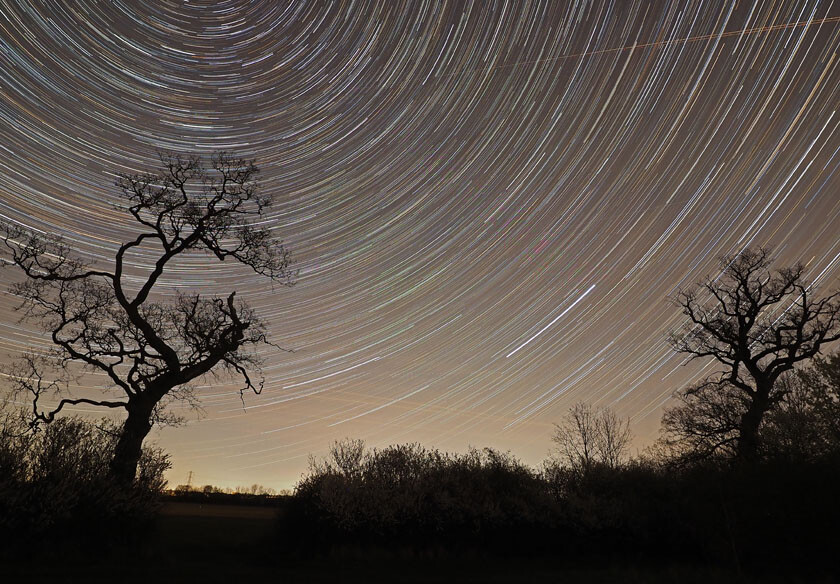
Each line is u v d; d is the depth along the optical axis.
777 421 15.86
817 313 21.98
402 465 16.59
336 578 11.03
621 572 12.26
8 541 10.93
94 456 13.45
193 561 12.63
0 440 11.76
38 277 17.62
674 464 20.70
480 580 11.13
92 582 9.21
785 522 12.78
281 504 15.91
